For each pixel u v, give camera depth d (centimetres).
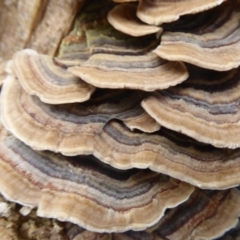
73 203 14
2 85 16
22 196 14
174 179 15
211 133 13
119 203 14
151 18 14
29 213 16
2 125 15
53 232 16
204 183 14
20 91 15
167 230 16
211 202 17
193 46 14
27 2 16
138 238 16
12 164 15
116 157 14
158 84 13
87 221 14
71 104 15
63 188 14
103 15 16
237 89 14
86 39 16
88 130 14
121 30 14
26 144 14
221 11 15
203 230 16
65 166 14
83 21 16
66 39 16
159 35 14
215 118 14
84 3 16
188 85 14
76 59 16
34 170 14
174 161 14
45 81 14
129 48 15
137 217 14
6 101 15
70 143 14
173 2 14
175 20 14
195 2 14
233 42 14
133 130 14
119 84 13
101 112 14
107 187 14
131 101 15
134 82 13
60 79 15
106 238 16
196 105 14
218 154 14
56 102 14
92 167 15
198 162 14
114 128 14
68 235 16
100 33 16
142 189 15
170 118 13
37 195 14
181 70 14
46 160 15
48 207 14
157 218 14
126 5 15
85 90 14
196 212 16
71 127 14
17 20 16
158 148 14
